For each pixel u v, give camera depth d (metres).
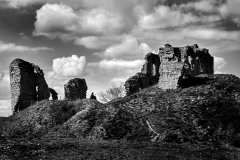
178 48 67.44
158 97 51.09
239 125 42.69
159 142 37.19
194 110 45.47
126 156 28.67
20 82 60.72
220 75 57.84
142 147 33.47
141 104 48.53
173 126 41.06
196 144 37.00
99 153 29.84
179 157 28.70
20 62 61.41
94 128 42.91
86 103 52.28
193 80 56.44
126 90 67.62
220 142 39.25
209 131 41.06
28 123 50.50
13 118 54.59
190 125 42.06
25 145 33.19
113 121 43.16
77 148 32.41
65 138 41.16
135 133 40.44
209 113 44.56
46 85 66.12
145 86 73.81
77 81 63.50
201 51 73.75
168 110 46.09
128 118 44.09
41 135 45.62
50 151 30.55
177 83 54.53
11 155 28.27
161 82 57.12
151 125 41.59
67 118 49.72
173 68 55.53
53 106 53.50
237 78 56.09
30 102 63.03
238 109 45.69
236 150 35.22
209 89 51.16
